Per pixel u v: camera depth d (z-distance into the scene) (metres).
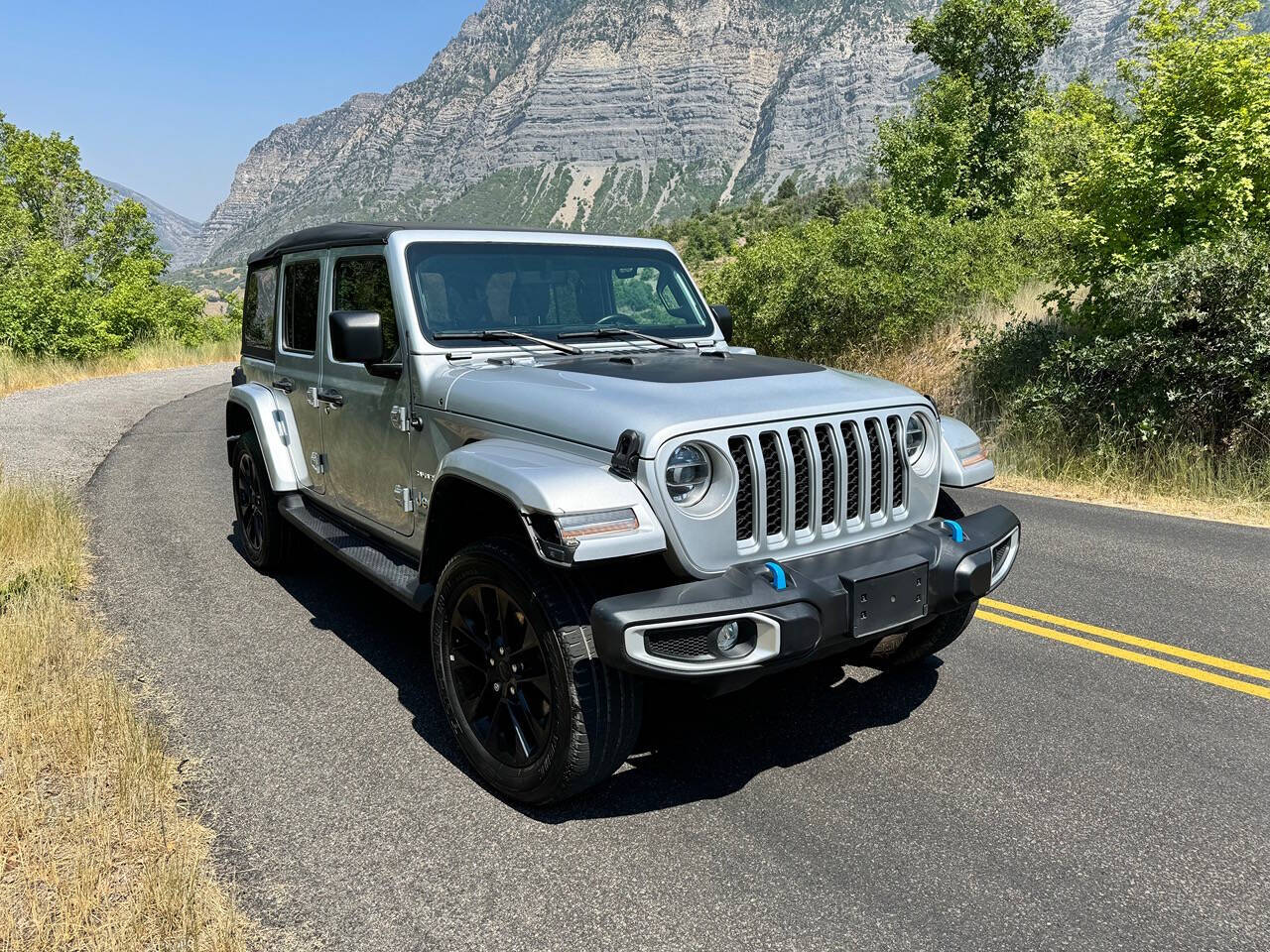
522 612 3.10
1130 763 3.55
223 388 19.80
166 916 2.58
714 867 2.90
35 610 4.90
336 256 4.66
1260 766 3.52
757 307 15.90
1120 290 9.02
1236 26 10.44
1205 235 9.19
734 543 3.06
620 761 3.07
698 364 3.78
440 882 2.82
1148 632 4.95
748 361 3.94
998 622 5.13
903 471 3.53
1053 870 2.88
